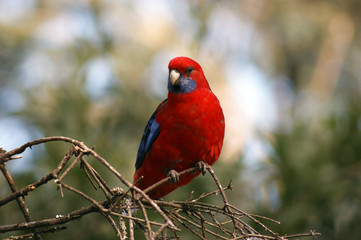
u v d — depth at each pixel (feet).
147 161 28.25
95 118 42.34
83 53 48.39
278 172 37.24
